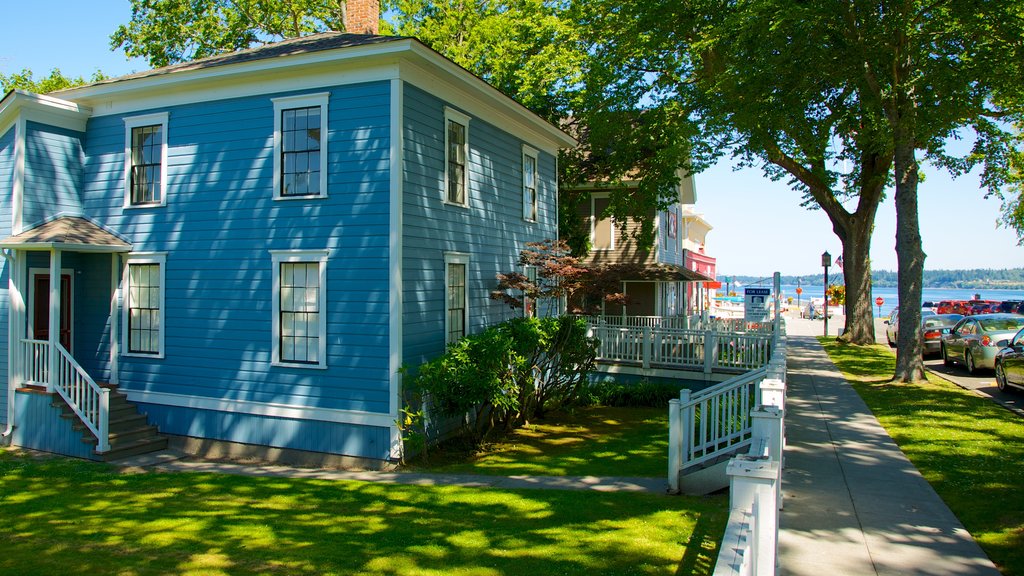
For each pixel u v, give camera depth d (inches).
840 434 467.8
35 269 603.2
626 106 925.8
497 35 1122.0
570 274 603.2
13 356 587.5
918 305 700.0
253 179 543.2
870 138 762.2
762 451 253.1
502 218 674.2
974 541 274.8
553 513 339.9
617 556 271.0
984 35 626.5
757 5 610.9
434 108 546.9
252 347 542.0
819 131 845.2
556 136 784.3
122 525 351.3
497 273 661.3
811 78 698.2
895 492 339.6
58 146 604.7
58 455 558.6
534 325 575.5
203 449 559.5
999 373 639.1
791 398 614.9
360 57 491.8
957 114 653.9
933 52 665.6
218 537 324.2
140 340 596.7
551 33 961.5
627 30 823.1
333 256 511.2
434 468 479.5
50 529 346.9
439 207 552.4
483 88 587.5
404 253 500.4
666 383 732.0
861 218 1135.0
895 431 474.6
